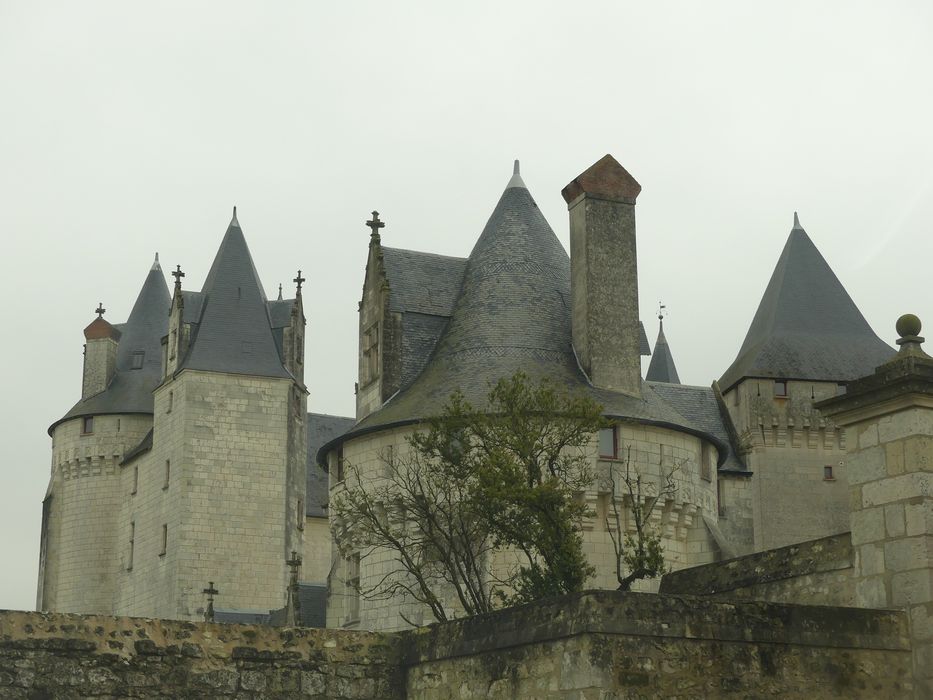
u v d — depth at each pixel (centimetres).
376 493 6141
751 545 7612
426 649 2938
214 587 10931
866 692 2630
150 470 11806
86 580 12562
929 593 2642
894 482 2738
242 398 11331
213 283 11731
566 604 2559
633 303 6488
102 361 13088
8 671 2694
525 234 6925
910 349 2752
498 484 4578
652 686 2483
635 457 6112
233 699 2856
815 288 10875
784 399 10331
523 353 6425
